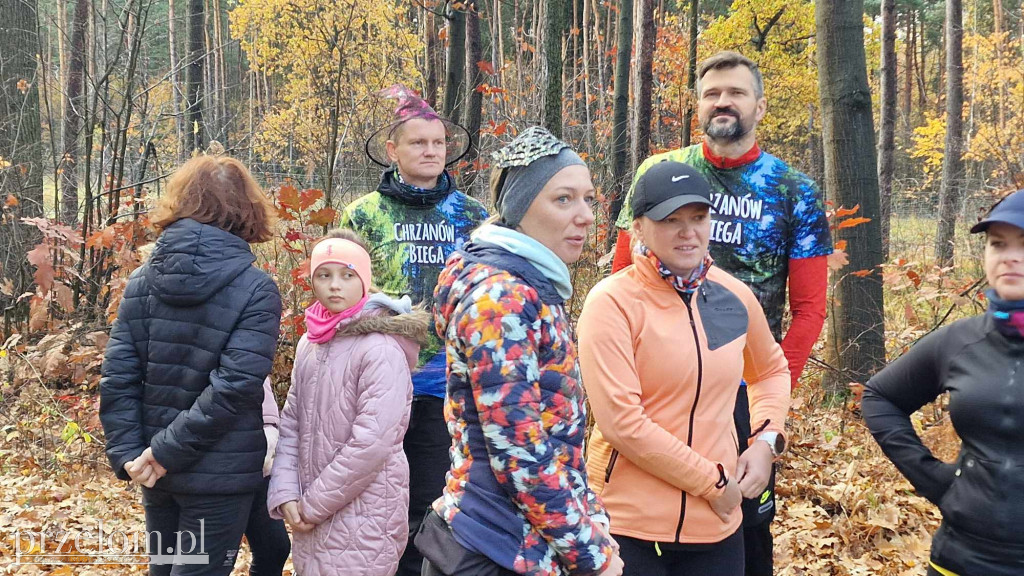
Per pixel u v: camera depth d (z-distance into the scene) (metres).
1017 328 2.05
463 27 8.15
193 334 2.59
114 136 7.32
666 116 13.23
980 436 2.10
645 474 2.40
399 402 2.68
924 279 5.79
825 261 3.26
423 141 3.59
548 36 7.73
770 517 2.92
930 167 20.38
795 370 3.24
